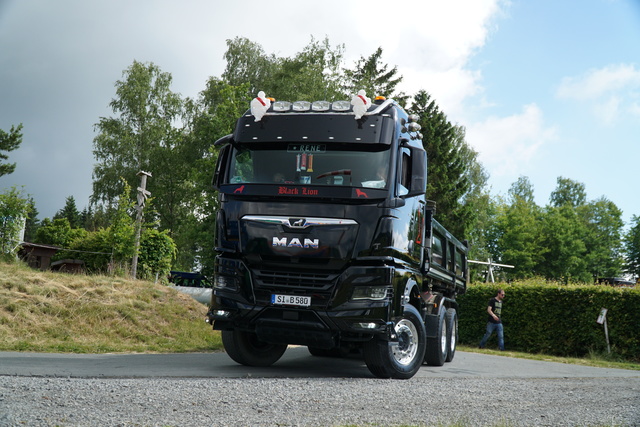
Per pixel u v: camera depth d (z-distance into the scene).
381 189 7.16
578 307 16.92
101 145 43.31
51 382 5.15
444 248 11.12
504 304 18.78
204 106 44.75
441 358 10.29
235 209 7.37
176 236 43.16
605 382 8.06
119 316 11.60
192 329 12.18
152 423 3.86
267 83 44.22
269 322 7.09
